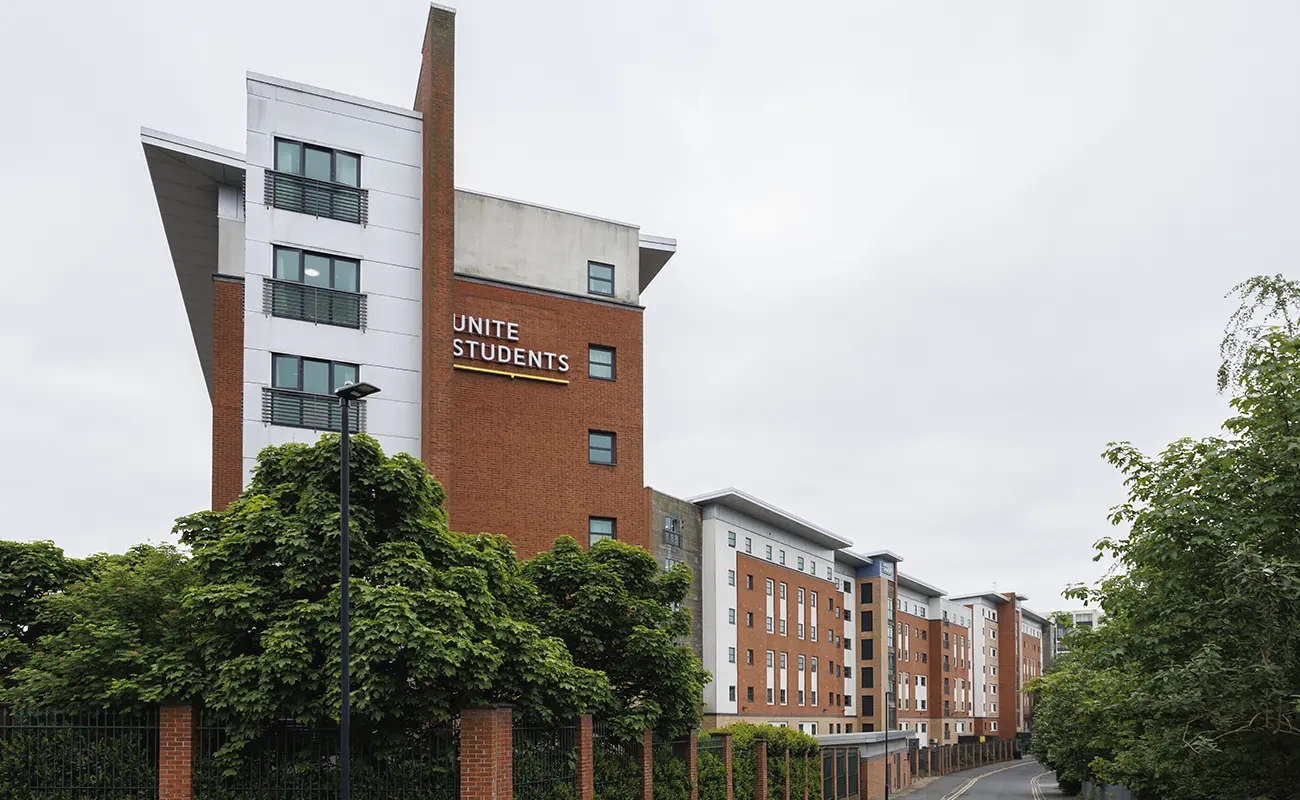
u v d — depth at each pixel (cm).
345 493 1742
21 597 2308
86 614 2080
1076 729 4397
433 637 1866
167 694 1859
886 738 6788
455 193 3588
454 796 1991
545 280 3684
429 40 3456
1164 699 1508
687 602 5850
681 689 2603
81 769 1842
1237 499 1537
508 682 2142
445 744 2055
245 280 3136
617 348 3747
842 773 5716
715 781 3228
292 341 3170
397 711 1920
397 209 3397
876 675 9538
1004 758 13300
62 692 1894
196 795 1859
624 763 2505
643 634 2512
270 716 1855
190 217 3631
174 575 2139
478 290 3516
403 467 2123
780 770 4109
